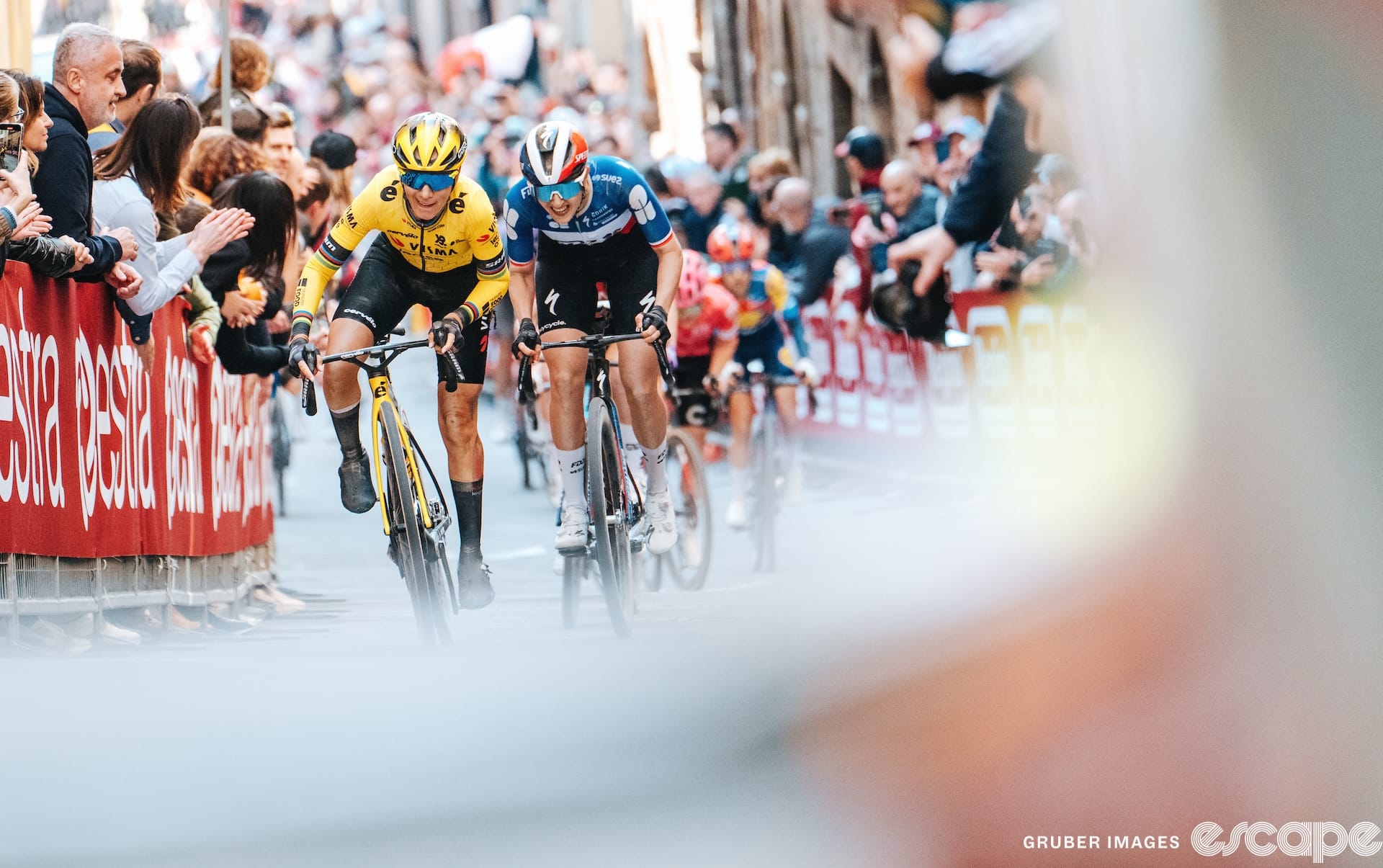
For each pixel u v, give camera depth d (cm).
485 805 1033
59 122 1828
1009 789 1086
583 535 2002
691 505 2759
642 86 8438
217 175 2464
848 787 1100
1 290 1675
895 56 2230
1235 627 1391
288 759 1125
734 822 1020
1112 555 1817
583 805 1045
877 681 1403
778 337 3194
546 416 4062
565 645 1805
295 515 4369
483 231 1878
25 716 1235
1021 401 3400
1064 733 1192
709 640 1781
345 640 2003
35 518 1762
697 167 4353
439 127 1794
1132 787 1095
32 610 1758
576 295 2047
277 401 4372
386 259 1919
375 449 1853
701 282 2877
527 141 1886
